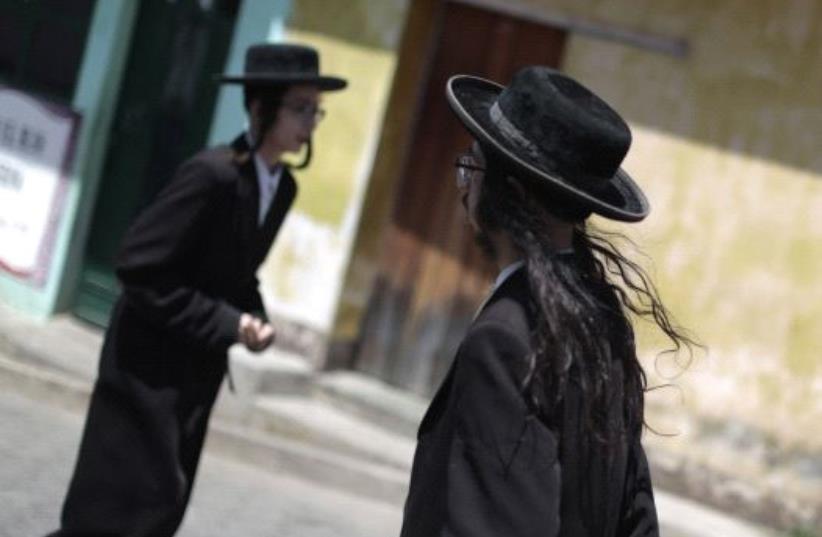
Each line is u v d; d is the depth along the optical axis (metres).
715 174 9.88
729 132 9.84
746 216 9.80
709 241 9.88
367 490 9.53
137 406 5.06
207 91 11.18
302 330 10.80
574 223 3.27
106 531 5.05
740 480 9.77
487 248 3.32
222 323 5.07
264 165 5.32
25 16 11.63
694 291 9.90
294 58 5.37
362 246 10.87
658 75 10.01
